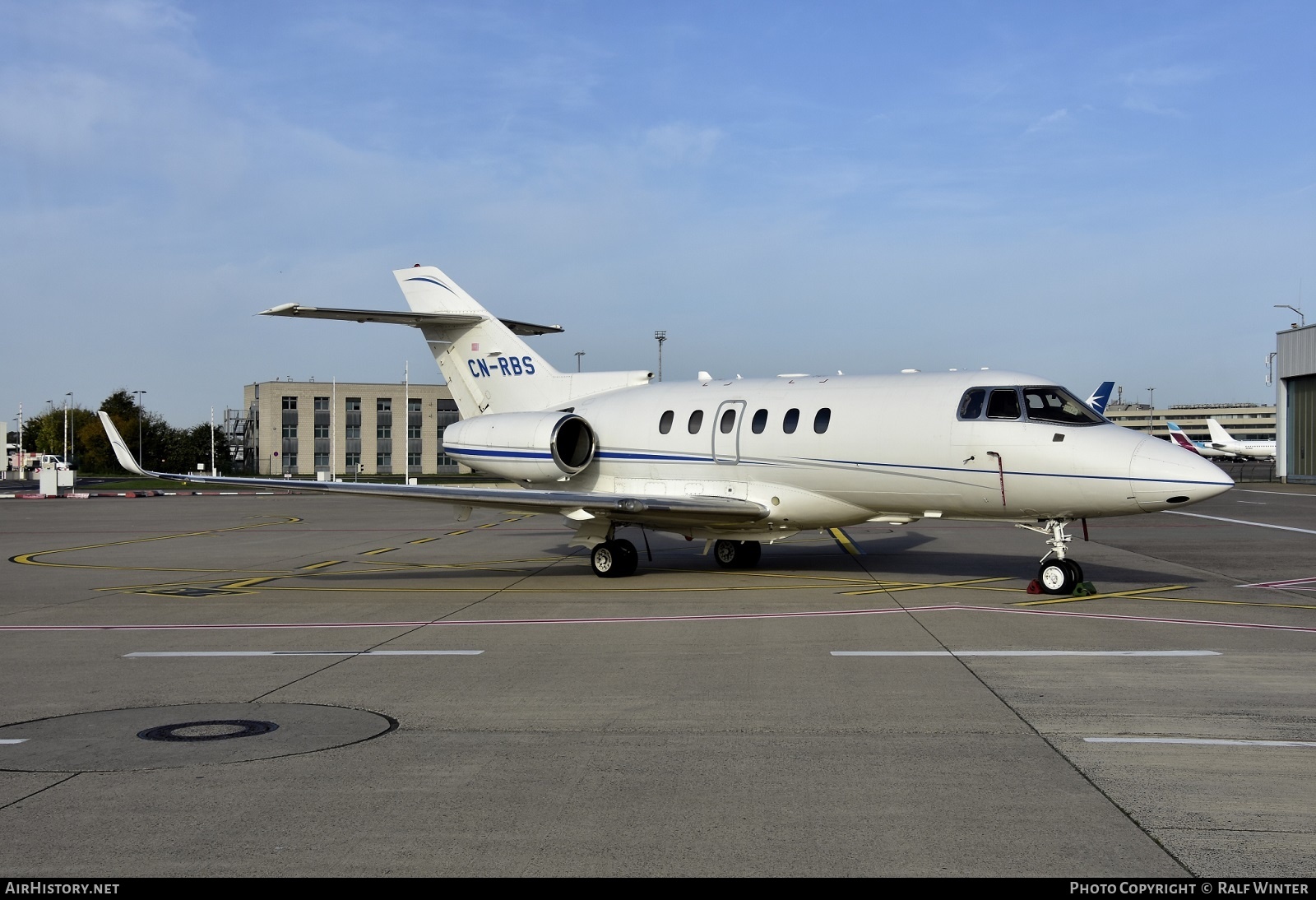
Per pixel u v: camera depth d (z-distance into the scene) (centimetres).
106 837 558
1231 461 11856
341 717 812
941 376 1661
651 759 690
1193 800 601
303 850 538
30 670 1012
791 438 1731
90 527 3234
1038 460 1498
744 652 1072
